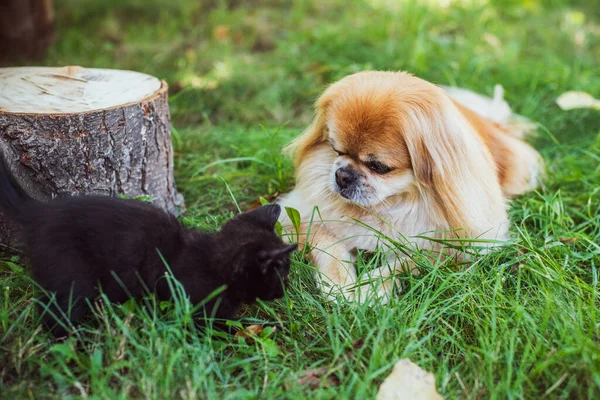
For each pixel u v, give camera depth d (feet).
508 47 5.48
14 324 2.62
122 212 2.74
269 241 2.78
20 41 5.08
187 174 3.86
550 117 4.54
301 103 4.82
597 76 5.15
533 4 7.11
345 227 3.32
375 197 3.11
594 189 3.62
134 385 2.53
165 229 2.77
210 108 4.68
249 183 3.83
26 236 2.71
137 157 3.18
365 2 6.89
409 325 2.76
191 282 2.72
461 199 3.10
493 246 3.14
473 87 4.79
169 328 2.61
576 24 6.46
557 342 2.64
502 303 2.87
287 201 3.50
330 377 2.61
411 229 3.24
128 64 5.23
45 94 3.12
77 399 2.43
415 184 3.14
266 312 2.92
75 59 5.19
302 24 6.34
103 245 2.67
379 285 3.06
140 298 2.77
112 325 2.70
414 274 3.14
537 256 3.02
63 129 2.97
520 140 4.06
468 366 2.64
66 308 2.66
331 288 2.98
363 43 5.64
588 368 2.54
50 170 3.02
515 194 3.72
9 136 2.95
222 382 2.57
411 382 2.51
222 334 2.71
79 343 2.68
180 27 6.30
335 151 3.22
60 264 2.64
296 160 3.46
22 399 2.46
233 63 5.21
